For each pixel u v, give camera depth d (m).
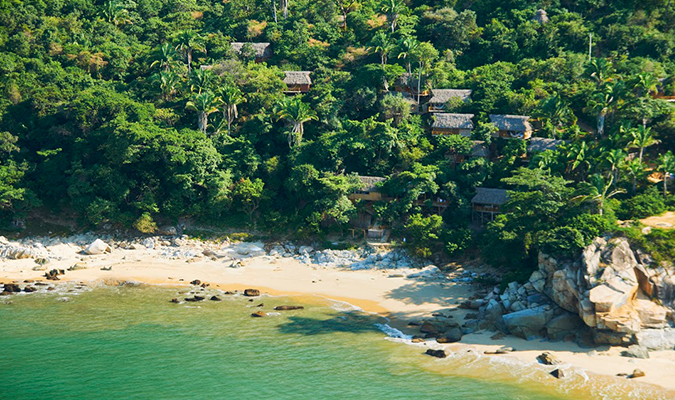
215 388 65.75
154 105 137.50
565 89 131.00
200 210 119.69
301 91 144.25
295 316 86.50
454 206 113.06
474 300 87.06
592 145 107.69
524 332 77.19
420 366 70.44
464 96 135.38
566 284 76.50
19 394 64.12
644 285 75.25
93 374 68.69
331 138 122.50
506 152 117.94
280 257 112.44
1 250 111.75
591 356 71.25
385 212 112.19
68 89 141.50
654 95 125.19
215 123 132.00
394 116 132.25
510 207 90.81
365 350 74.94
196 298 93.12
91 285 99.81
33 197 121.19
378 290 95.56
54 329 81.25
